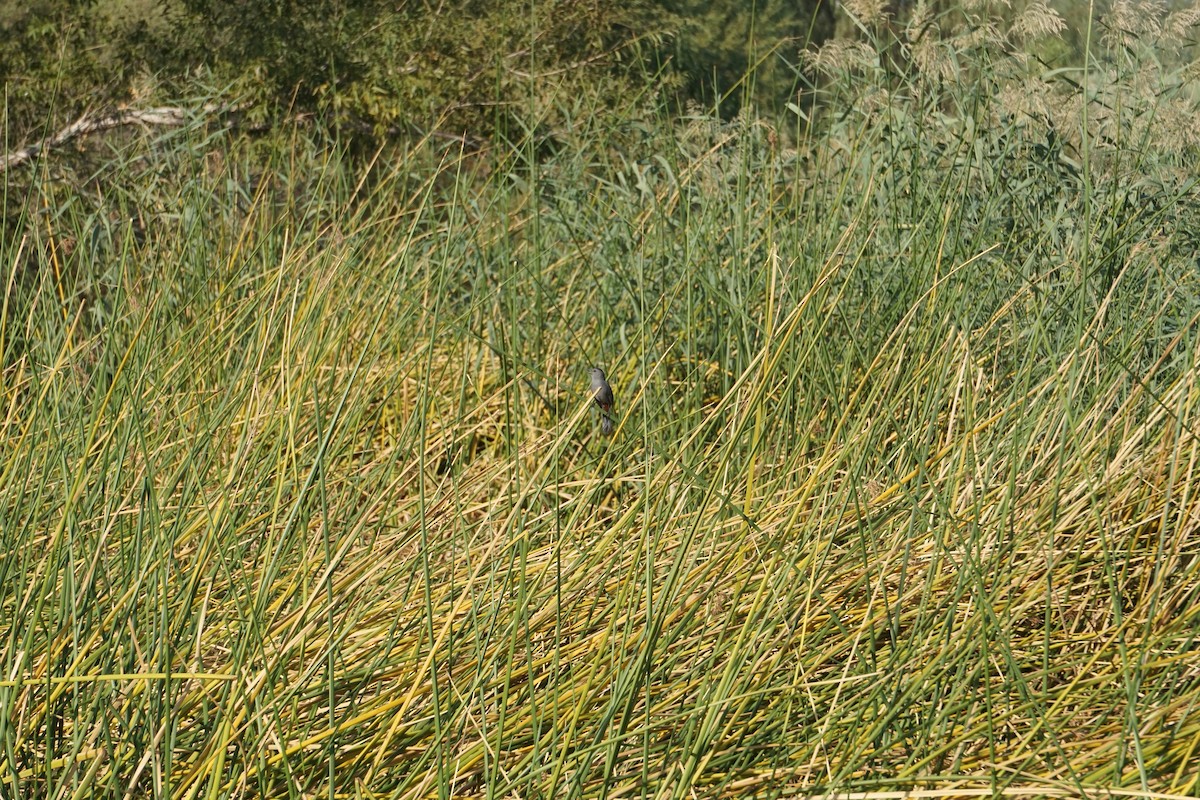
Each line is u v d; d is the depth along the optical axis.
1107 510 6.12
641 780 4.62
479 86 17.19
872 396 7.11
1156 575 5.60
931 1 9.65
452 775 4.59
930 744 4.85
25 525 5.88
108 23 17.83
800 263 8.58
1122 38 9.24
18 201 15.16
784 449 7.52
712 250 9.48
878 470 7.04
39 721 4.82
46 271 9.46
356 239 10.27
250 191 13.27
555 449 6.02
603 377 7.35
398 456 7.62
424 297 9.70
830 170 10.08
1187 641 5.21
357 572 6.16
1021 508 6.44
